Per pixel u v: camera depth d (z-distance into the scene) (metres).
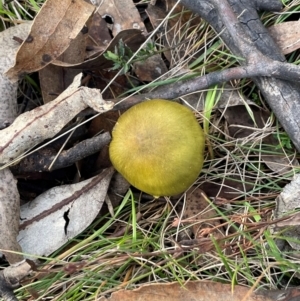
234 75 0.35
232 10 0.35
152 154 0.32
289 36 0.36
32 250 0.35
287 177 0.36
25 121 0.34
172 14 0.39
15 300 0.32
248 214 0.35
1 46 0.36
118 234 0.36
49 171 0.36
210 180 0.37
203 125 0.37
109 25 0.39
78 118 0.36
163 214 0.37
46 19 0.33
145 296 0.32
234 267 0.35
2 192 0.34
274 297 0.32
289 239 0.33
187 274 0.35
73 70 0.37
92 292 0.35
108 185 0.36
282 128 0.37
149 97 0.36
